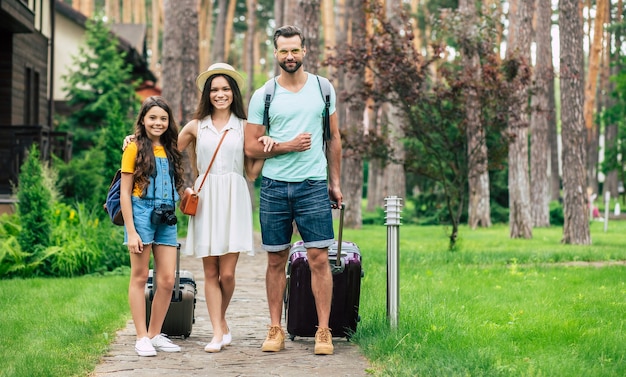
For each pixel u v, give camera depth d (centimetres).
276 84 732
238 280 1338
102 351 721
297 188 725
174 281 741
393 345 692
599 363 653
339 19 4662
